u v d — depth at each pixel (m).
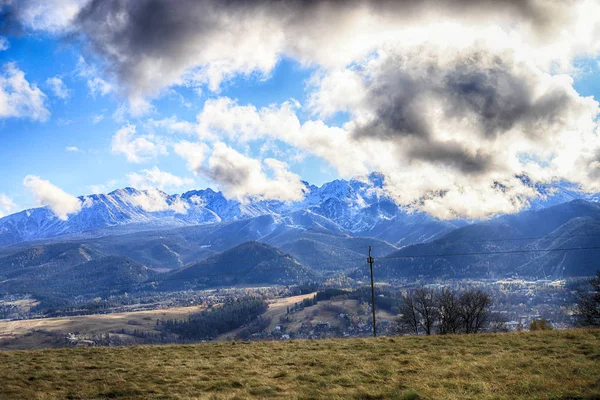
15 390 26.97
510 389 22.14
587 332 39.22
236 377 28.64
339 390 23.86
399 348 36.94
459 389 22.67
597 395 20.14
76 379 29.48
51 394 25.95
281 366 31.59
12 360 36.91
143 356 37.91
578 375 23.83
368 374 27.53
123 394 25.81
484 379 24.66
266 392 24.72
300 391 24.42
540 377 23.81
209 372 30.41
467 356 31.66
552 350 31.61
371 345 39.47
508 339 38.44
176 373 30.36
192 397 24.39
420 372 27.38
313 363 32.03
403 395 21.92
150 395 25.30
